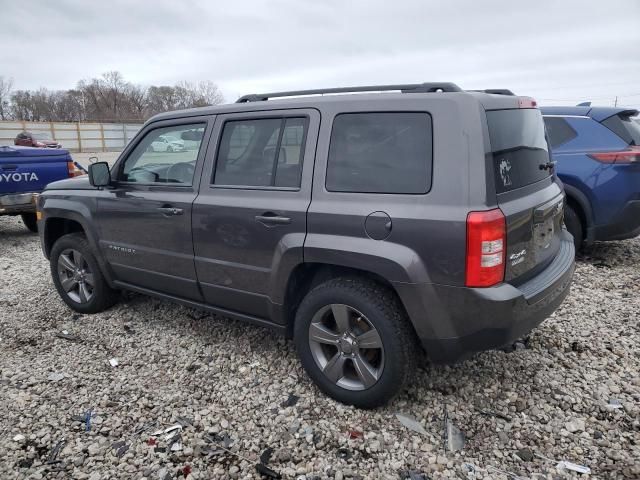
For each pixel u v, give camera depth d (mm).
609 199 5379
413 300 2701
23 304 5074
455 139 2639
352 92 3191
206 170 3611
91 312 4723
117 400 3270
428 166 2703
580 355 3643
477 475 2521
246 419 3031
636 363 3512
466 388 3258
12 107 83375
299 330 3209
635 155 5223
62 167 8336
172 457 2711
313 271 3260
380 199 2807
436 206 2637
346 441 2799
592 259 5980
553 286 2959
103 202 4277
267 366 3629
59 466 2660
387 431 2871
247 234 3336
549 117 5836
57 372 3645
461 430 2865
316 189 3051
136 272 4188
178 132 3859
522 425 2889
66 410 3166
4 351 4008
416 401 3139
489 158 2625
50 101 86562
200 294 3793
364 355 3031
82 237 4668
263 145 3352
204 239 3588
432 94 2781
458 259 2572
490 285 2592
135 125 47250
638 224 5379
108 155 38750
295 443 2801
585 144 5555
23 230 9445
